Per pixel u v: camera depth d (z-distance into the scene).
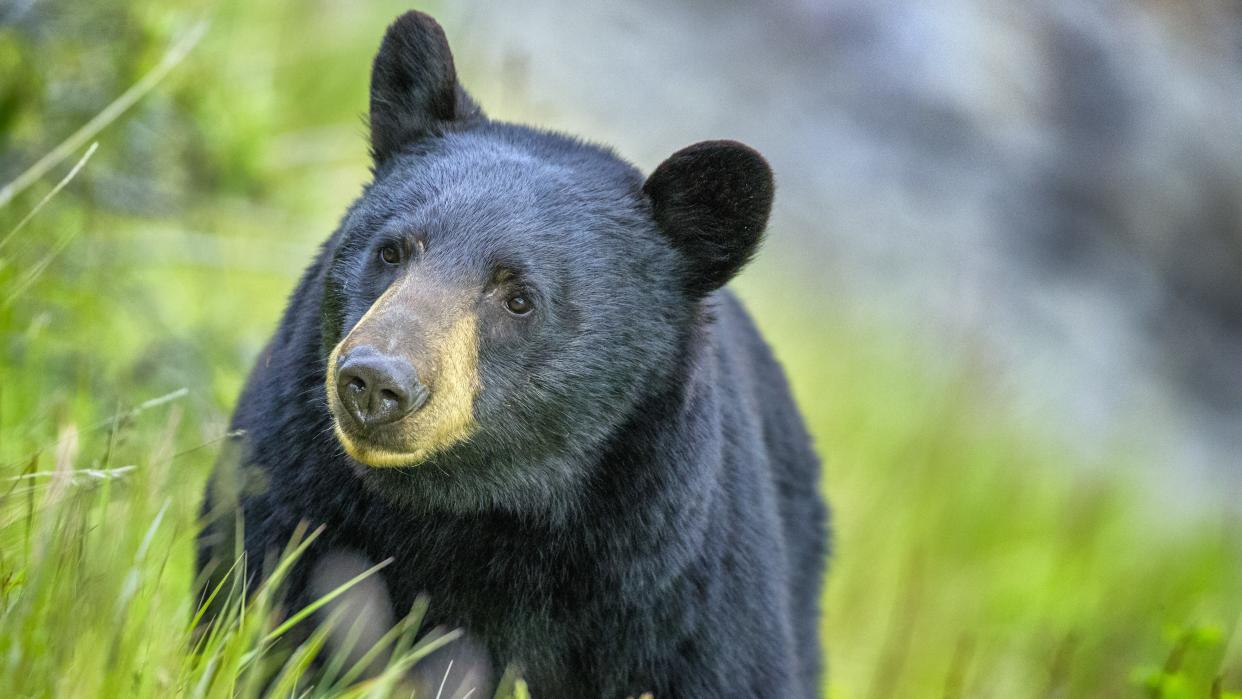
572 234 6.94
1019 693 12.64
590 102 20.78
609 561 6.98
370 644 6.83
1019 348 21.88
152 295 10.86
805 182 22.84
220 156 12.04
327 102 15.66
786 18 25.09
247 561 6.89
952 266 22.67
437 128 7.58
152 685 5.66
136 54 10.63
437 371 6.38
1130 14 28.06
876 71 25.30
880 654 12.38
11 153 9.98
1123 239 25.61
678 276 7.33
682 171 7.18
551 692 7.14
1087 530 17.16
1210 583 18.53
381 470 6.71
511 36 19.72
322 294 7.07
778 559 7.77
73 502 6.04
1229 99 27.72
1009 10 27.05
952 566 15.43
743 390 8.04
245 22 14.95
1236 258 25.98
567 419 6.91
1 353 8.73
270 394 7.06
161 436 7.50
